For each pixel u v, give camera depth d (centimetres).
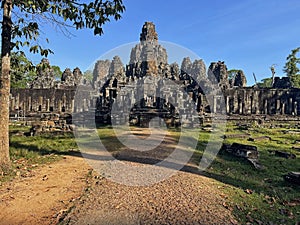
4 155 657
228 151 996
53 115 2597
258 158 912
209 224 396
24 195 504
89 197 495
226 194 532
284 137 1677
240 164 827
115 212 432
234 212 445
